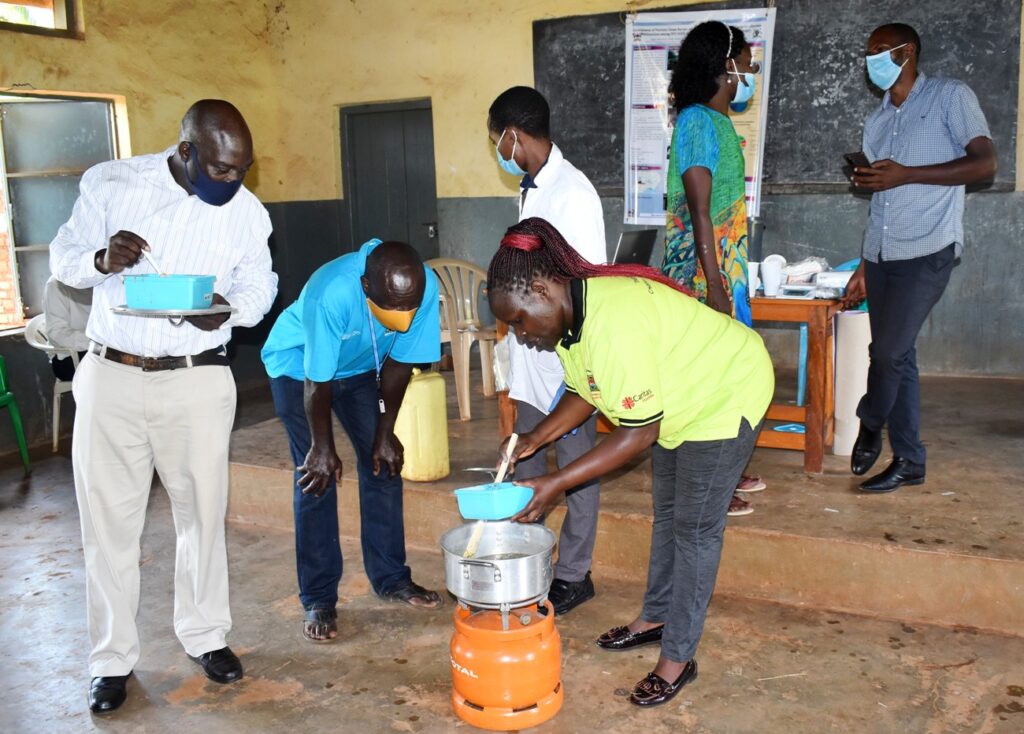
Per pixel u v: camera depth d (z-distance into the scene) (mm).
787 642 2898
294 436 2996
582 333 2158
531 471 3068
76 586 3611
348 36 6906
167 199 2498
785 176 5699
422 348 2957
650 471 3920
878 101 5398
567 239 2793
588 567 3178
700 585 2463
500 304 2154
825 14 5418
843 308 3879
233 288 2699
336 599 3121
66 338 4984
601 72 6078
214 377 2602
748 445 2373
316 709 2643
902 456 3527
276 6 7109
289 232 7430
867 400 3508
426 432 3850
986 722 2430
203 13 6523
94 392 2510
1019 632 2877
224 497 2729
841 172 5555
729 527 3225
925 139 3293
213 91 6664
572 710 2568
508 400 4051
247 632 3139
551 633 2506
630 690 2652
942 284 3320
